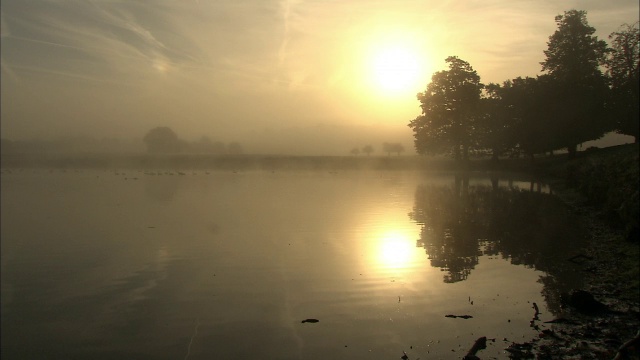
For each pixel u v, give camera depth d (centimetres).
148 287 1505
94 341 1109
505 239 2122
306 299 1342
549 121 6300
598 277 1476
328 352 1002
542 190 4425
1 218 2956
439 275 1553
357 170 8912
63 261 1866
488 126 7469
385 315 1198
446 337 1056
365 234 2306
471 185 5119
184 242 2183
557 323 1113
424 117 7869
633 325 1087
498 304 1259
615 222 2262
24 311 1317
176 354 1027
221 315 1239
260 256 1878
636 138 6144
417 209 3203
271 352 1009
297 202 3703
